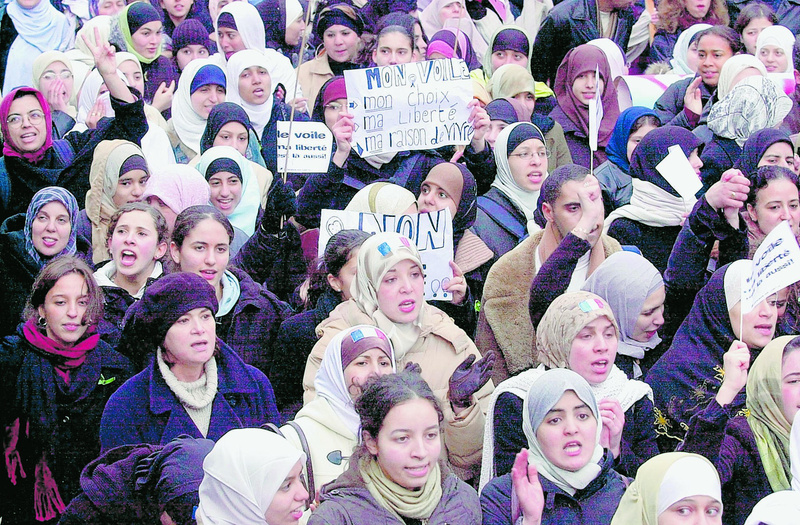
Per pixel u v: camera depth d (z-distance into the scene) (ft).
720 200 17.97
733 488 15.38
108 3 27.17
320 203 20.30
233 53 25.40
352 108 19.84
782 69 24.39
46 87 23.71
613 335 15.30
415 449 12.26
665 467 13.20
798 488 14.80
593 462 13.67
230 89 23.62
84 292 15.83
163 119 23.45
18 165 20.12
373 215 17.76
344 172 20.36
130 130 20.86
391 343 15.47
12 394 15.58
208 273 17.06
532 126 20.20
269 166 23.63
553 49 25.34
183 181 19.24
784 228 15.44
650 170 19.92
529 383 14.40
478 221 19.81
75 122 23.84
